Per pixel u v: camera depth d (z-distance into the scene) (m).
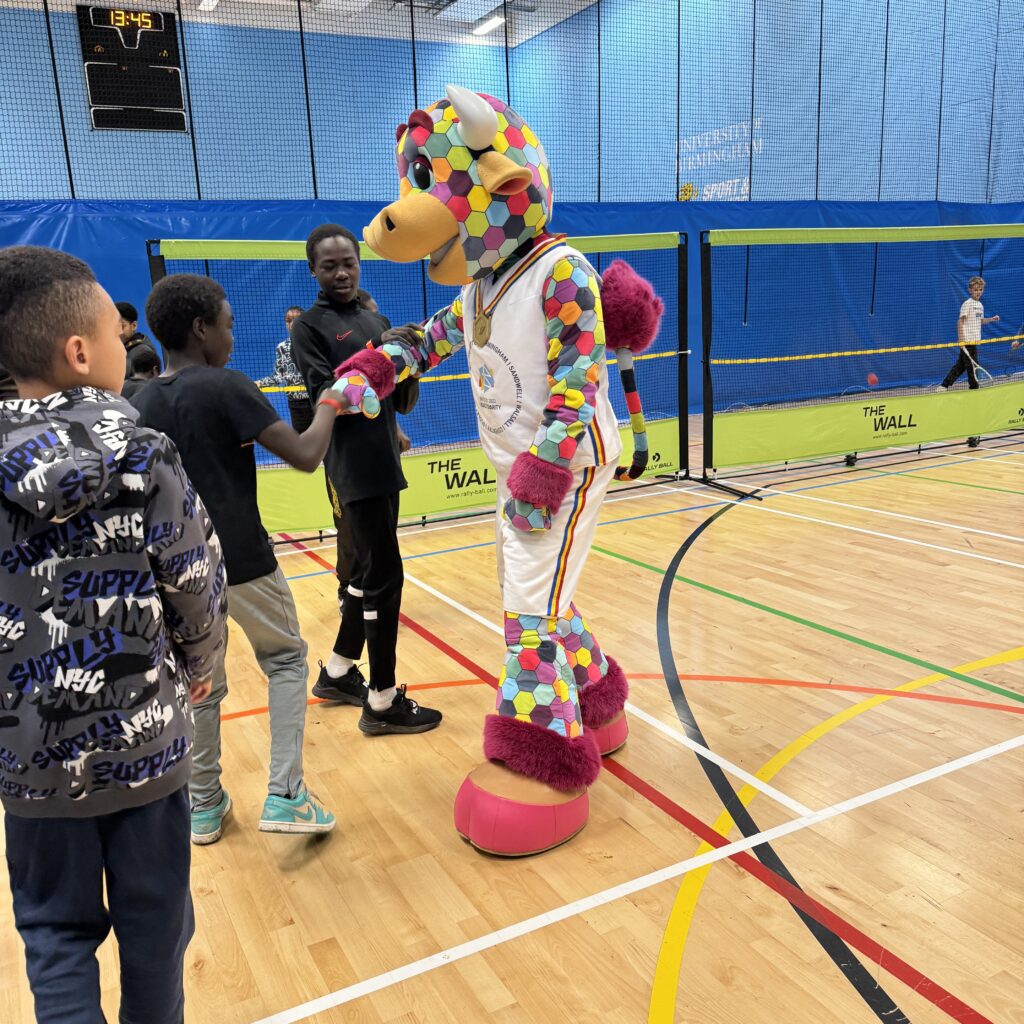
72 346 1.26
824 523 6.00
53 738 1.25
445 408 8.97
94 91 11.43
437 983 1.94
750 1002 1.84
